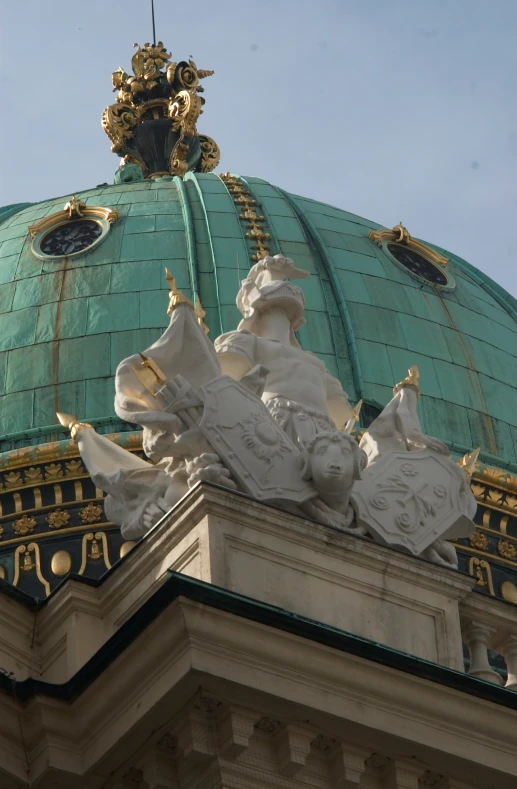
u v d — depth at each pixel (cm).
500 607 3092
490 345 4750
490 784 2903
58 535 4162
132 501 3086
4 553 4156
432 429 4462
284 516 2953
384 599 2992
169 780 2788
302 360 3275
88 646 2947
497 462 4466
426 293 4800
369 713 2828
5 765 2805
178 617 2734
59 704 2833
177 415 3050
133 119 5512
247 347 3238
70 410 4350
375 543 3014
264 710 2784
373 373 4484
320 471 3019
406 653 2880
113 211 4812
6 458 4222
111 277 4609
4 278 4666
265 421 3067
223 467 3008
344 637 2816
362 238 4912
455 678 2875
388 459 3153
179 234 4747
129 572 2953
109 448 3158
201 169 5494
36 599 3009
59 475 4209
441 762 2872
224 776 2761
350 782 2830
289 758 2792
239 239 4747
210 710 2766
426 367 4572
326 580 2956
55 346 4462
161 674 2761
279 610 2786
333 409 3309
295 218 4897
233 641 2761
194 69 5584
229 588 2869
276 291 3338
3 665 2950
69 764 2817
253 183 5094
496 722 2898
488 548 4316
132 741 2789
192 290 4566
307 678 2802
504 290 5138
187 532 2917
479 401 4575
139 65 5600
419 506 3117
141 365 3094
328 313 4594
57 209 4981
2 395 4397
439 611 3025
